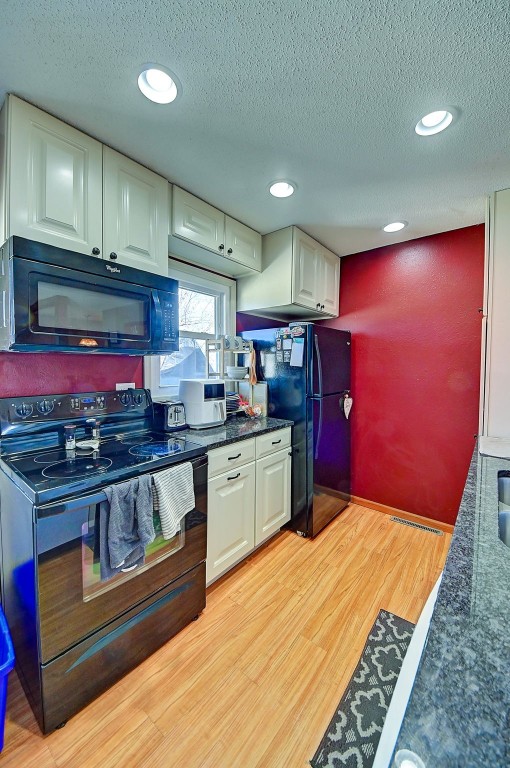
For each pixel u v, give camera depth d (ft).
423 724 1.17
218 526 5.73
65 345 4.22
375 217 7.04
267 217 7.07
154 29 3.14
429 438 8.26
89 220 4.56
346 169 5.34
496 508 3.19
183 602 4.95
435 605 1.82
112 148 4.83
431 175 5.49
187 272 7.34
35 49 3.33
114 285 4.72
